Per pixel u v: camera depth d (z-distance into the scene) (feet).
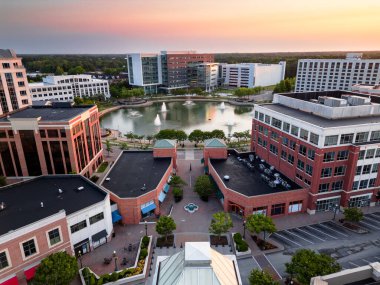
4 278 142.00
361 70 637.71
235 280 96.12
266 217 185.88
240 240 185.78
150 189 225.15
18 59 422.82
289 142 241.35
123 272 160.66
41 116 276.62
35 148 256.32
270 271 165.58
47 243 155.84
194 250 90.94
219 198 245.04
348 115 237.45
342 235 198.70
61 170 263.70
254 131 303.07
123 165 276.21
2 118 274.98
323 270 131.95
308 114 253.65
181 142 419.33
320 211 226.99
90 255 180.96
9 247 141.18
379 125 213.66
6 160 260.62
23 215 165.99
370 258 175.63
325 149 206.69
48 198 187.93
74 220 171.01
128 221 213.46
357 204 228.84
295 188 228.63
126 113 651.25
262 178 244.42
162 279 94.58
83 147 281.33
